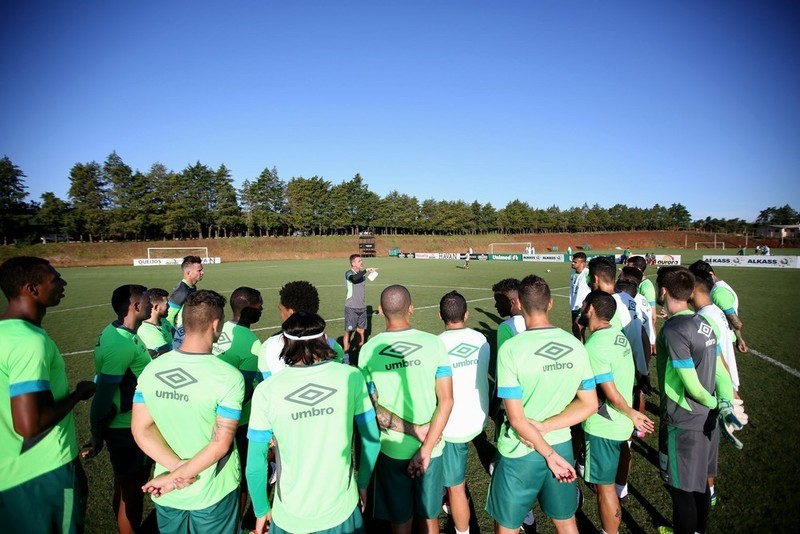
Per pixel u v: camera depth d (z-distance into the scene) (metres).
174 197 60.00
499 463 2.83
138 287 3.28
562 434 2.73
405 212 87.00
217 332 2.54
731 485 3.91
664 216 114.81
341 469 2.18
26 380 2.20
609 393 2.89
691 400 2.92
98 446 2.99
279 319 13.00
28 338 2.26
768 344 8.71
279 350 3.25
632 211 111.31
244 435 3.61
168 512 2.37
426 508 2.87
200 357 2.37
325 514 2.14
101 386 2.97
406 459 2.78
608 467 3.05
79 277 27.92
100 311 14.33
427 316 12.79
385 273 28.66
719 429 3.39
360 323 8.98
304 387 2.14
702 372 2.91
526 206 99.25
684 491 2.95
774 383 6.47
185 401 2.28
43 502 2.38
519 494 2.72
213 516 2.43
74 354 8.85
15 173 53.66
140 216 55.47
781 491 3.78
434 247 75.81
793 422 5.14
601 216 107.81
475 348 3.27
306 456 2.12
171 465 2.28
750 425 5.11
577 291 8.10
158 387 2.29
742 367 7.27
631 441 4.95
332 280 24.27
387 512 2.88
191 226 59.94
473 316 13.10
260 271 31.97
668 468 3.04
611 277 4.62
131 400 3.19
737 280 21.16
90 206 59.88
